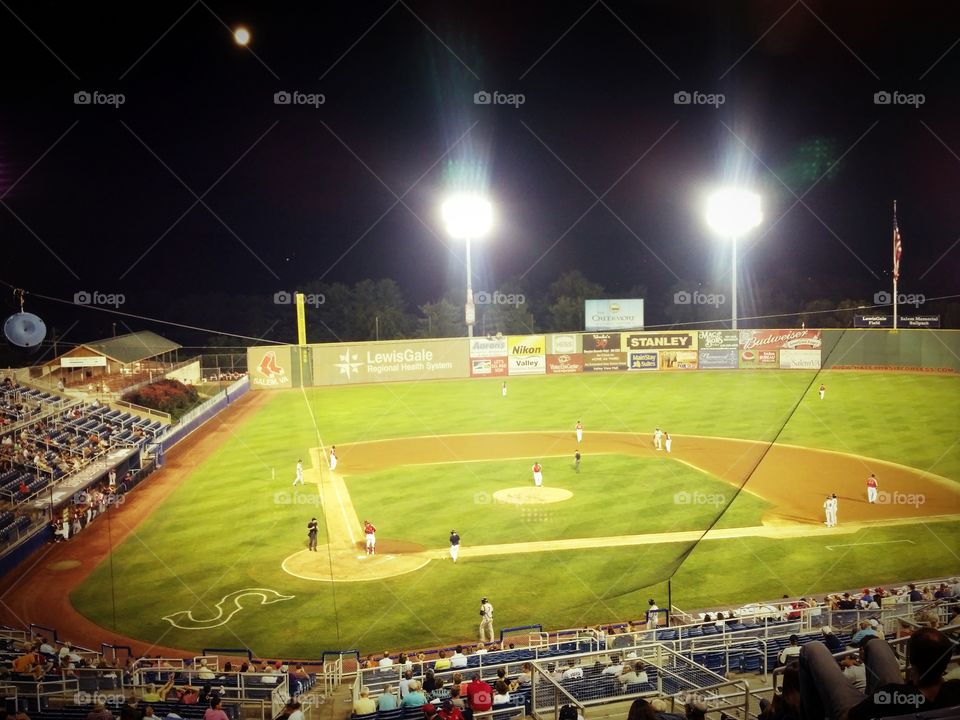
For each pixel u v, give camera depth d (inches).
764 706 216.1
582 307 3826.3
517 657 714.8
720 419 2082.9
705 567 1029.8
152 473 1636.3
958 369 2588.6
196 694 650.2
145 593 1002.1
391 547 1136.8
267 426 2133.4
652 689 540.4
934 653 102.4
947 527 1170.6
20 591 1021.8
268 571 1060.5
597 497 1362.0
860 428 1898.4
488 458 1696.6
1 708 571.5
